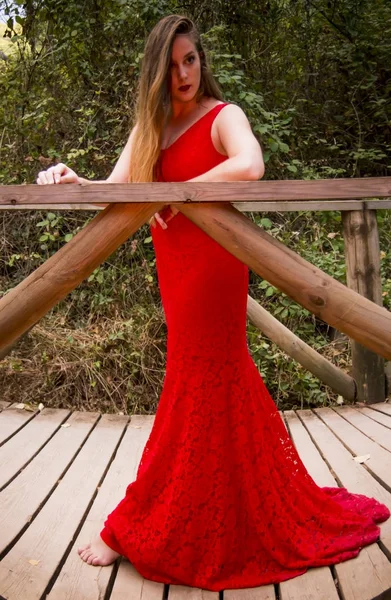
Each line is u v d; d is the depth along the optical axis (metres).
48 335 4.97
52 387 4.78
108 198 1.58
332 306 1.56
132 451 3.22
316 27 6.98
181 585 1.94
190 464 1.92
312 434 3.45
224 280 1.91
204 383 1.93
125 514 2.01
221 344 1.94
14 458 3.10
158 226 1.95
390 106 6.57
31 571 2.03
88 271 1.63
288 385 4.54
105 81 5.72
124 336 4.90
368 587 1.89
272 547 1.97
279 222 5.75
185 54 1.86
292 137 6.50
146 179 1.93
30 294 1.62
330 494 2.43
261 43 6.68
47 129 5.93
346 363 4.68
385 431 3.42
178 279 1.93
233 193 1.56
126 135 5.62
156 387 4.79
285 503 2.03
